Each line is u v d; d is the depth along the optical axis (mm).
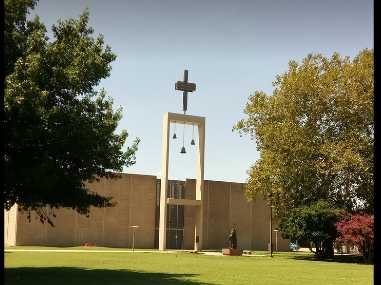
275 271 27656
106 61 24562
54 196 23188
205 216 70000
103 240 63656
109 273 23891
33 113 19203
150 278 21531
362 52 50156
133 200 66188
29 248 52250
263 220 74562
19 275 21906
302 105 50188
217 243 70562
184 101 58719
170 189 68625
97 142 23062
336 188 50531
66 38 24141
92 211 63344
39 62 20453
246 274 24688
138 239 65938
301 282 21047
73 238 61875
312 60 51312
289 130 48531
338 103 49062
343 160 45750
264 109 52094
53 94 21984
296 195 50438
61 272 23938
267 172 49031
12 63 20266
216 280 20938
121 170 25844
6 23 20500
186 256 44344
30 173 19859
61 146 21234
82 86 23109
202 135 59656
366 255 45344
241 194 73375
